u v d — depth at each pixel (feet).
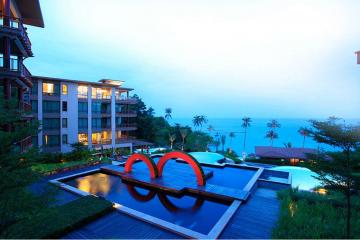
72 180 65.26
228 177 68.74
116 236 32.14
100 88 142.51
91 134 136.05
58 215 35.86
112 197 52.31
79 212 37.06
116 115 151.23
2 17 48.83
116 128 151.94
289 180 62.90
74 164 74.69
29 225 31.83
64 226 32.22
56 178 63.57
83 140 133.49
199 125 336.90
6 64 49.70
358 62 69.21
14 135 22.80
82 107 132.26
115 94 151.33
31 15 69.62
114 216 38.45
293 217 36.06
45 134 116.37
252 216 39.65
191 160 57.72
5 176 21.31
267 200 48.06
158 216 42.32
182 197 53.01
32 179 23.65
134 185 61.82
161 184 56.90
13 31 48.91
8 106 26.00
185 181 59.77
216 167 81.76
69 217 35.14
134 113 166.81
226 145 635.66
